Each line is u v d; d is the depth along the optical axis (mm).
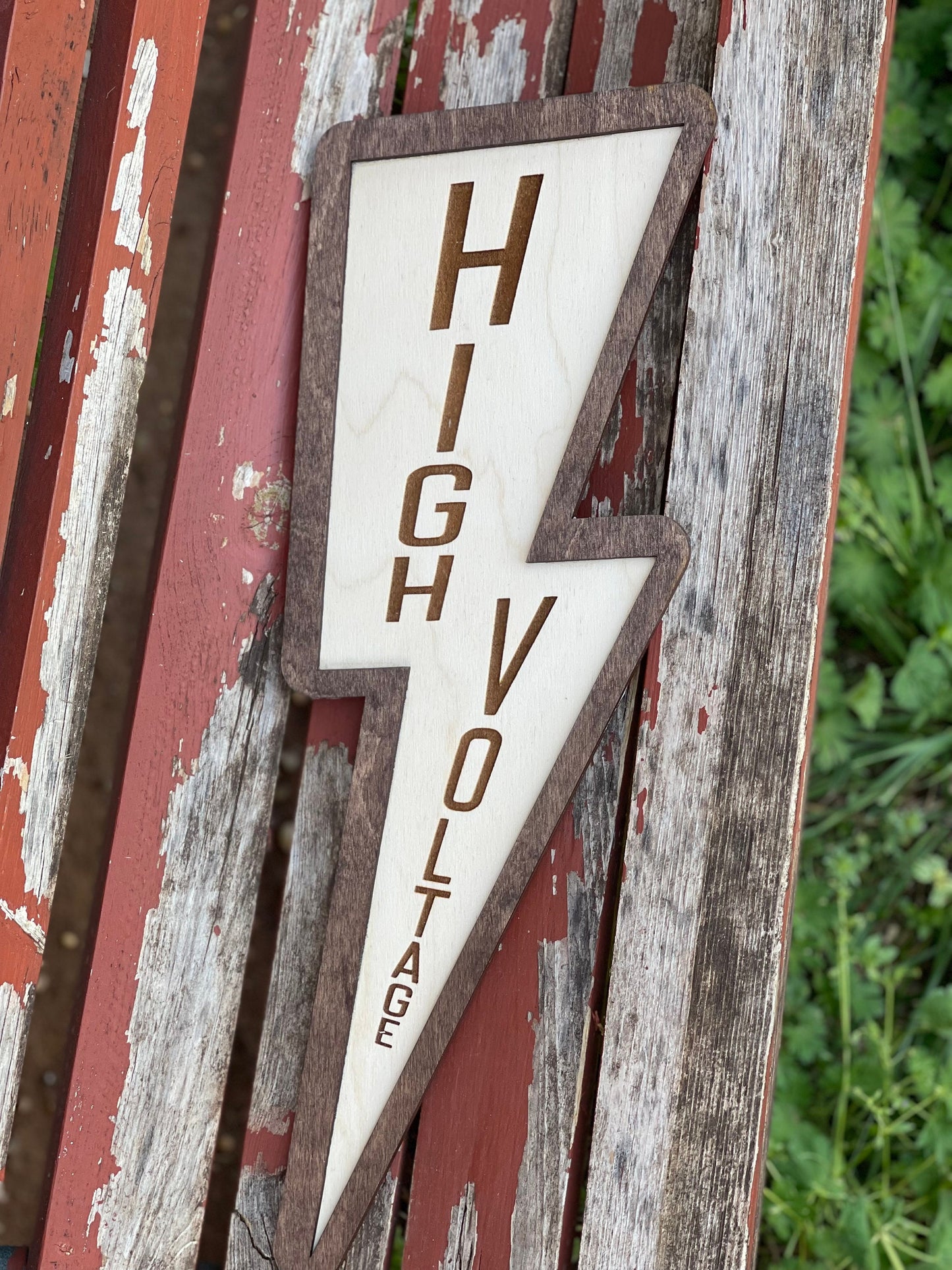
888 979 1541
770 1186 1483
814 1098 1563
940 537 1594
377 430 979
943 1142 1436
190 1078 1051
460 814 944
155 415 1519
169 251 1506
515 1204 964
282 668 994
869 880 1640
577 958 958
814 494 928
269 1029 1039
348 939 970
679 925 937
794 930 1587
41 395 1013
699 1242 936
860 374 1613
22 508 1012
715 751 931
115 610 1522
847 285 921
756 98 929
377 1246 988
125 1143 1040
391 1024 960
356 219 992
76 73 979
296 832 1043
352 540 983
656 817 942
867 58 918
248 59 1040
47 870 998
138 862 1041
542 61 1019
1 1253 1074
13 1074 995
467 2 1037
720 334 938
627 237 911
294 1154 982
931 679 1569
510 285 944
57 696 992
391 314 979
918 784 1657
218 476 1041
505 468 940
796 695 931
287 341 1040
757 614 933
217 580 1043
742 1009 937
